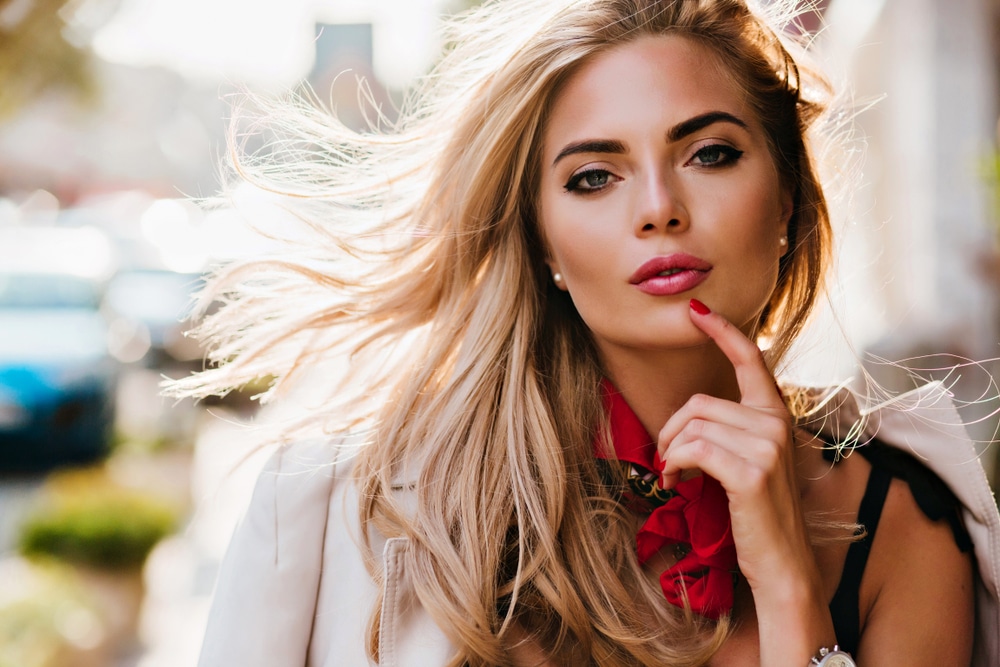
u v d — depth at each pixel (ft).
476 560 4.88
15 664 12.71
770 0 5.64
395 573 4.93
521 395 5.19
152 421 34.78
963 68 19.58
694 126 4.70
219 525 24.85
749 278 4.79
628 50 4.81
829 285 5.91
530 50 4.97
